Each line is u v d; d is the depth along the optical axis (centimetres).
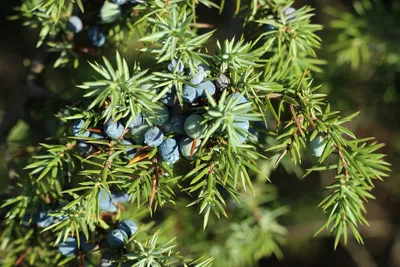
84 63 65
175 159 55
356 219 57
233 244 70
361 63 82
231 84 55
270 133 58
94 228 57
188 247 71
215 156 55
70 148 57
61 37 62
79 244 57
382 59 79
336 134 56
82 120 56
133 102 54
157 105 54
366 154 56
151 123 54
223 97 53
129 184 55
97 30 61
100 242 58
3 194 65
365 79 82
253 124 59
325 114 56
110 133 55
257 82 55
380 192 118
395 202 118
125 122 55
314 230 99
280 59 61
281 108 57
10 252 64
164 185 56
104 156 56
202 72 54
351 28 76
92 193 55
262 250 70
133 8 58
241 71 55
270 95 56
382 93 82
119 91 54
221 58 55
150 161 55
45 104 65
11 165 65
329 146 56
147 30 60
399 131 90
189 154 54
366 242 133
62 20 60
